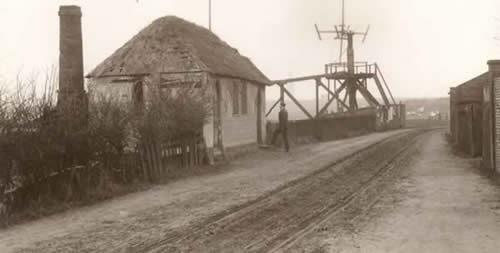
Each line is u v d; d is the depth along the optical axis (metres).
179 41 19.75
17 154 9.94
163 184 14.09
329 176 15.20
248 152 23.00
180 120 16.06
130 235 8.47
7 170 9.76
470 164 17.78
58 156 11.02
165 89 17.94
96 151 12.21
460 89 22.77
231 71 20.69
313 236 8.29
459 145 23.61
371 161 19.16
